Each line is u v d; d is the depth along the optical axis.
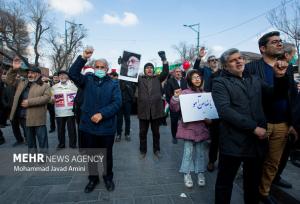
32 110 5.11
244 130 2.73
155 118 5.54
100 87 3.79
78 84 3.75
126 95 7.23
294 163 3.20
